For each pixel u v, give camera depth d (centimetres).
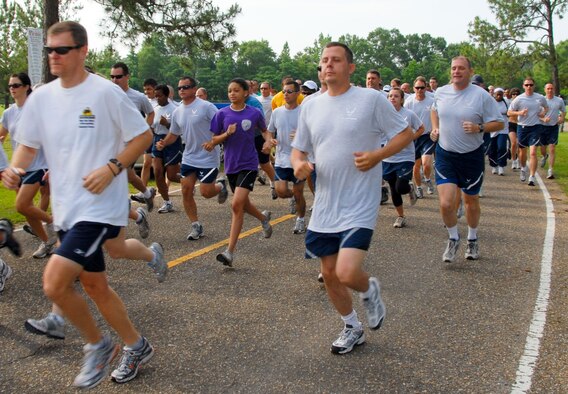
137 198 913
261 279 605
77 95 353
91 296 372
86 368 361
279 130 807
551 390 377
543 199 1099
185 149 778
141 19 1683
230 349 437
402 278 612
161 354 428
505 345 445
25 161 371
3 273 556
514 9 3812
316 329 475
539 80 6825
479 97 637
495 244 755
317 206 416
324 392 375
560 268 646
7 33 2567
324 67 407
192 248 733
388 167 830
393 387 381
